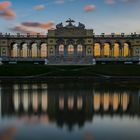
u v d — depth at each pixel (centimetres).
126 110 3419
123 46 15962
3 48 15975
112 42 15912
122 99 4266
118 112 3300
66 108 3544
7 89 5675
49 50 15662
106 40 15900
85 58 14012
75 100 4159
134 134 2411
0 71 9975
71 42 15550
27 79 8644
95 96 4572
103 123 2777
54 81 7925
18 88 5869
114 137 2330
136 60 14400
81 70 10300
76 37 15500
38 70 10275
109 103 3909
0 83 7281
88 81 7912
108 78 8681
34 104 3838
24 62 14550
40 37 15938
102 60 14362
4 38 15888
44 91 5275
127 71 10125
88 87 6006
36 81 7981
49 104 3816
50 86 6288
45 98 4356
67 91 5256
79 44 15588
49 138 2306
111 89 5594
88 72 9900
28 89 5650
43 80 8338
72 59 13900
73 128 2595
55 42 15588
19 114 3194
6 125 2702
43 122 2809
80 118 2991
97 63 14000
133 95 4706
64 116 3084
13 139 2281
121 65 11606
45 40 15988
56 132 2472
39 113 3244
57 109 3475
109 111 3359
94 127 2631
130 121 2861
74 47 15575
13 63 13850
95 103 3897
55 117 3031
